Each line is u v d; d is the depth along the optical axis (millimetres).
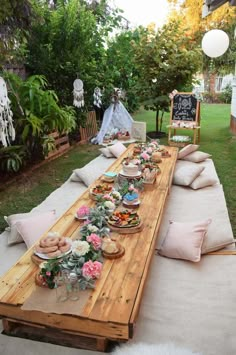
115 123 6969
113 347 1695
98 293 1688
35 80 5602
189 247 2367
